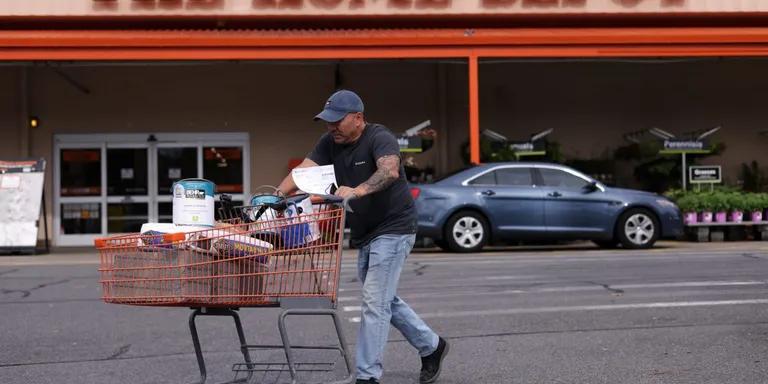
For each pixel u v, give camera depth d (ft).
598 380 18.63
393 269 16.58
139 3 56.70
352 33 57.21
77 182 66.74
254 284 15.56
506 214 50.06
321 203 15.40
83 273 41.78
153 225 15.80
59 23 57.16
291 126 68.28
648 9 58.95
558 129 70.95
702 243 57.26
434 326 25.31
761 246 53.26
